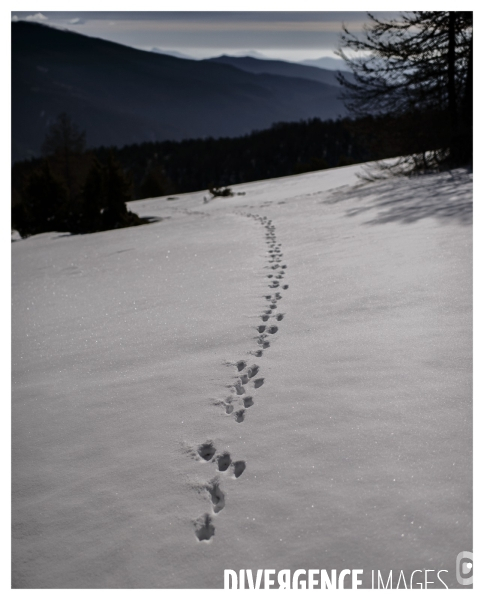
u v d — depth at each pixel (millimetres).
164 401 3209
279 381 3137
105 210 18797
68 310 6164
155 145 120125
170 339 4309
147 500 2312
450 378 2768
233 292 5457
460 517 1850
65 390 3678
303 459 2324
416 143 14844
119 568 1977
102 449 2809
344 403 2719
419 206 8688
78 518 2291
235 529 2012
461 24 13523
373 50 14516
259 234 9727
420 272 4730
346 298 4465
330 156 108312
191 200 26656
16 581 2006
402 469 2129
